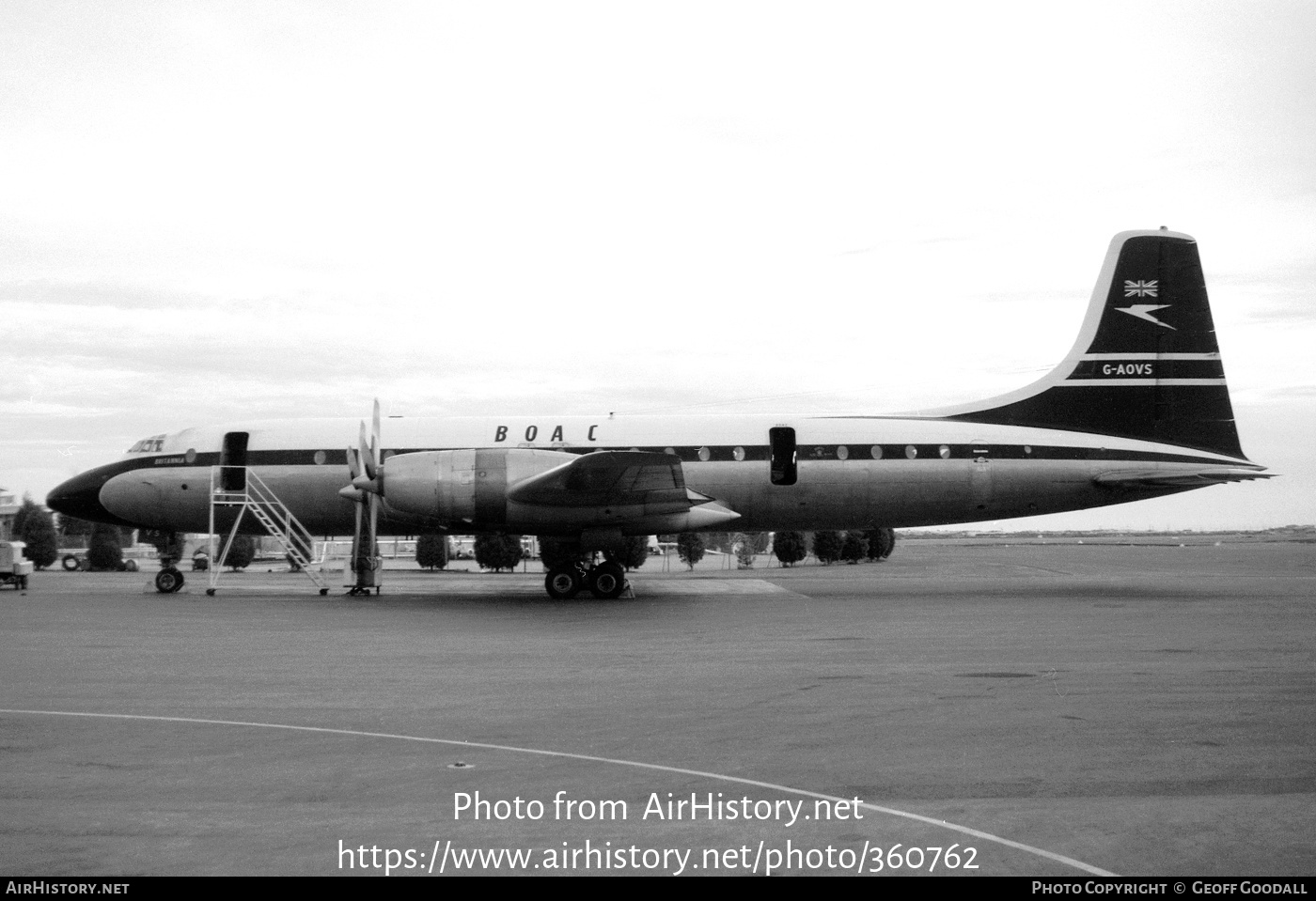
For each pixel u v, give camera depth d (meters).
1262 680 12.27
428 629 18.12
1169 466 25.39
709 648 15.33
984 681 12.26
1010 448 25.47
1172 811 7.09
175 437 27.56
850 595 25.47
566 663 13.85
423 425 26.55
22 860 6.14
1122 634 16.89
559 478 22.30
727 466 25.36
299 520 26.94
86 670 13.27
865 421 25.92
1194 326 25.92
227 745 8.99
